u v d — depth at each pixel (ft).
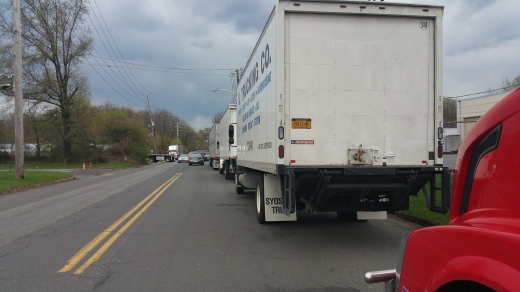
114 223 28.81
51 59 132.67
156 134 321.73
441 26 21.18
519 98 6.40
